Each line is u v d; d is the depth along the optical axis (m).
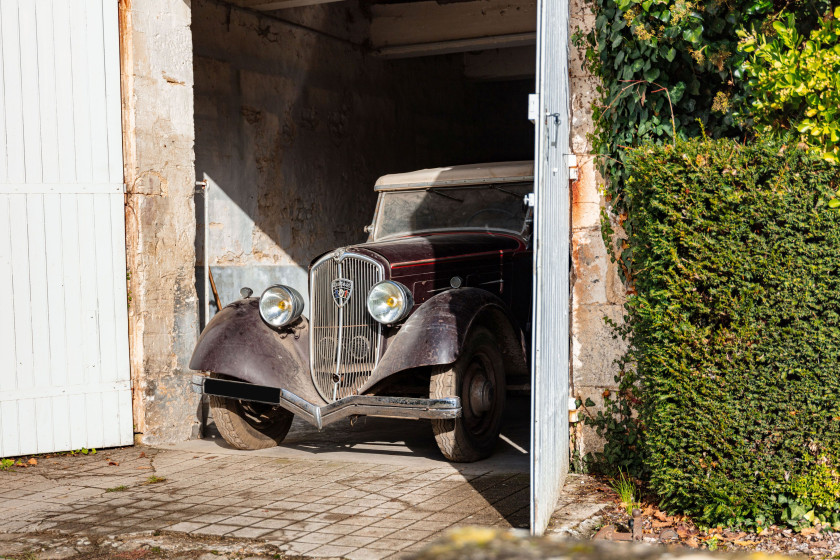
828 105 4.11
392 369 5.21
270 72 10.21
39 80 6.08
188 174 6.78
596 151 5.17
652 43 4.84
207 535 4.13
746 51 4.63
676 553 1.38
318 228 11.11
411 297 5.49
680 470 4.08
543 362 3.95
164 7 6.60
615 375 5.10
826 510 3.98
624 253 5.05
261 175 10.09
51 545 4.06
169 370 6.60
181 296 6.70
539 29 3.88
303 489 4.99
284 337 5.89
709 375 3.98
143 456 6.08
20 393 6.03
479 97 14.87
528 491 4.83
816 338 3.84
